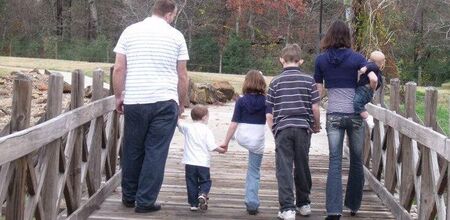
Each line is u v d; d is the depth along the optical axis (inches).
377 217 226.5
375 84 204.1
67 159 186.5
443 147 166.6
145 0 1327.5
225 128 451.5
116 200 240.1
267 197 254.2
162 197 247.9
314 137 430.0
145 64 213.5
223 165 320.2
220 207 233.9
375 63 209.0
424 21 1416.1
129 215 217.8
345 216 226.5
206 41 1366.9
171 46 215.3
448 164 165.0
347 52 209.8
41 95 455.8
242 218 219.6
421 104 657.6
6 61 968.9
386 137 253.3
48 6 1616.6
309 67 1268.5
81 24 1606.8
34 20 1567.4
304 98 207.2
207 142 225.6
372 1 587.2
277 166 208.5
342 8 696.4
